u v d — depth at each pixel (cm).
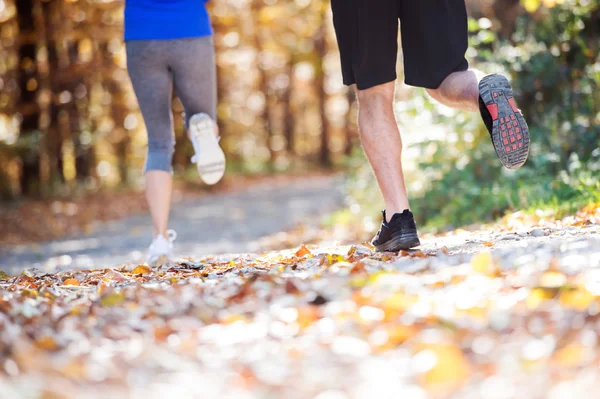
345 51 519
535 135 1038
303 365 255
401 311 307
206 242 1398
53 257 1287
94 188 2730
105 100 2967
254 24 4106
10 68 2556
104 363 267
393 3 505
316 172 4728
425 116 1161
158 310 355
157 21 642
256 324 313
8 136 2344
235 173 4141
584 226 553
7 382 240
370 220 1330
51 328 331
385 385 228
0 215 1948
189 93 658
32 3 2416
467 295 329
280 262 544
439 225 990
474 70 502
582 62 1075
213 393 230
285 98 5081
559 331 270
